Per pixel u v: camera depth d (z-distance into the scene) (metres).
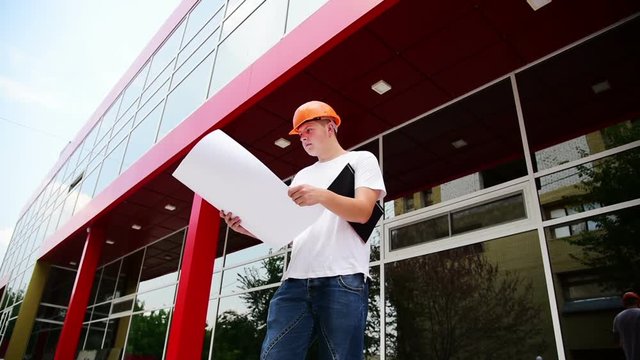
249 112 5.73
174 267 9.97
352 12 4.30
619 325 3.27
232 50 7.20
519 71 4.76
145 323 10.05
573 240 3.84
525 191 4.38
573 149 4.18
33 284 14.44
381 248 5.55
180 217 9.62
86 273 10.13
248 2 7.22
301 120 1.57
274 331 1.29
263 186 1.18
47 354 13.80
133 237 11.28
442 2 3.90
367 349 5.14
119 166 10.82
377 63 4.73
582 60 4.31
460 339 4.34
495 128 4.88
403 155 5.75
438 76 4.93
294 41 5.04
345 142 6.43
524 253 4.14
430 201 5.30
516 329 3.95
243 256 7.86
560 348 3.59
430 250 4.97
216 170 1.20
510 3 3.89
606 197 3.78
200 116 6.66
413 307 4.87
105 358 10.51
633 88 3.96
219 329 7.50
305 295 1.29
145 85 11.30
